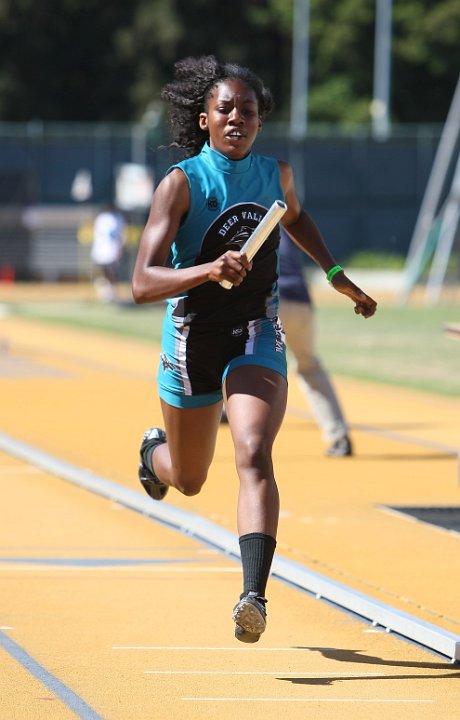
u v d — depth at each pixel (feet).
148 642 49.73
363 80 533.55
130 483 83.25
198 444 50.49
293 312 93.50
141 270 46.11
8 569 61.11
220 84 48.49
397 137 407.64
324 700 43.04
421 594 56.85
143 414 119.44
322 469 91.04
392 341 207.62
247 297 47.83
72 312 274.16
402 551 65.51
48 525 71.15
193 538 67.97
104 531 69.62
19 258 387.34
